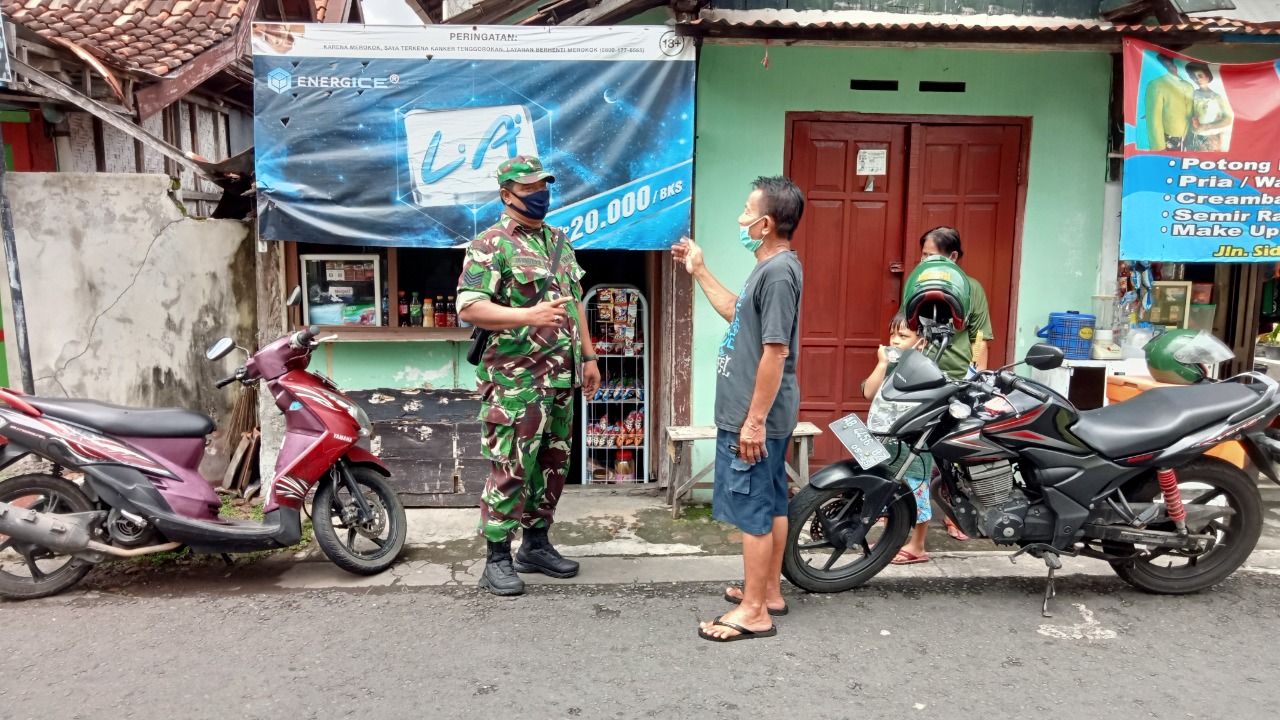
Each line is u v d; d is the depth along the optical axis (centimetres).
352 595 375
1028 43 458
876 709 285
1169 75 462
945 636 337
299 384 382
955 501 372
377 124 450
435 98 450
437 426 490
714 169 502
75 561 368
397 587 384
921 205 513
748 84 496
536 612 359
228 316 524
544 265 367
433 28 444
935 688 298
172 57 632
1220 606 364
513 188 361
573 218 460
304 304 506
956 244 406
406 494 491
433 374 502
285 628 342
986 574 399
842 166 510
